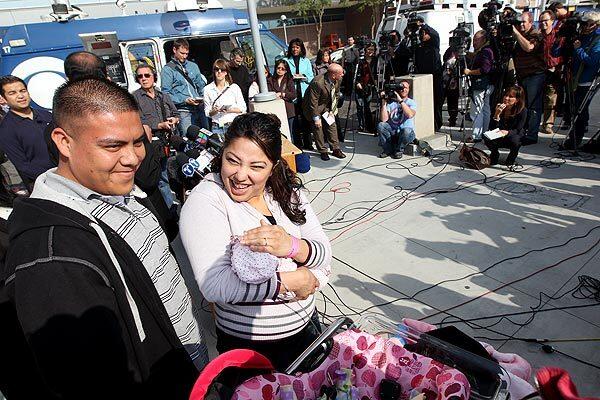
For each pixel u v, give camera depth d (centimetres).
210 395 112
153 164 195
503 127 492
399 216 410
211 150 219
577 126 523
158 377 115
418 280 307
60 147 99
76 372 87
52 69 537
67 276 88
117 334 95
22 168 331
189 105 568
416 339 148
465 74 595
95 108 94
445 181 482
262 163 125
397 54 724
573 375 215
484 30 584
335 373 128
